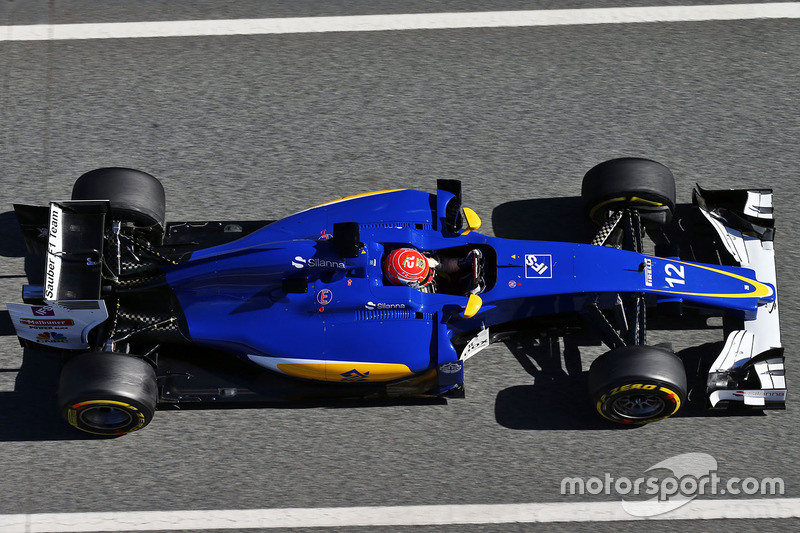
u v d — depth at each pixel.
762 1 42.56
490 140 38.47
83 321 29.41
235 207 36.53
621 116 39.19
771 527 30.53
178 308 30.69
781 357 31.30
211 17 41.94
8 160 37.47
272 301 30.28
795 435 32.12
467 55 40.94
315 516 30.39
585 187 33.69
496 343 33.81
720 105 39.53
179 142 38.22
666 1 42.44
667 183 32.97
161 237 33.91
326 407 32.38
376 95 39.69
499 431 32.09
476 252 31.09
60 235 29.64
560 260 31.44
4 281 34.59
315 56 40.81
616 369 29.36
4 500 30.50
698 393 32.75
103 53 40.59
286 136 38.47
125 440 31.59
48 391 32.41
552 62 40.72
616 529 30.47
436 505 30.69
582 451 31.77
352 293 29.91
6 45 40.62
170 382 31.20
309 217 32.12
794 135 38.75
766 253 33.94
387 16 42.12
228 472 31.12
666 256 33.75
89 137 38.25
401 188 37.22
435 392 30.86
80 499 30.56
